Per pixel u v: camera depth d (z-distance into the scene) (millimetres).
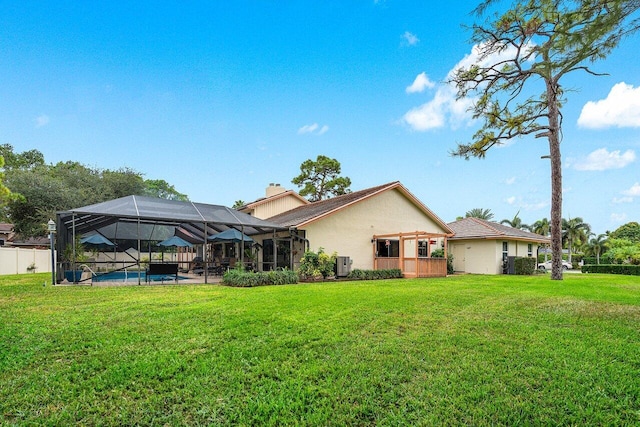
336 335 5426
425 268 18703
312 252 16234
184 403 3359
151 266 13367
